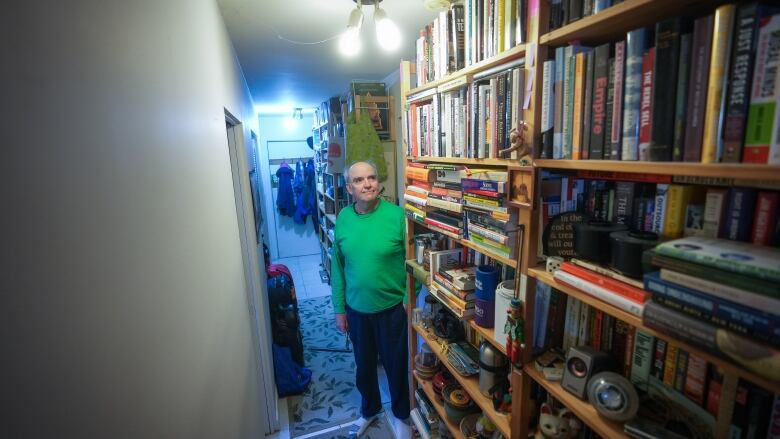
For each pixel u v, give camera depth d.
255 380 1.75
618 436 0.73
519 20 0.88
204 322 0.86
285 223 6.04
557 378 0.92
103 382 0.42
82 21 0.42
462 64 1.23
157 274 0.60
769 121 0.47
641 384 0.82
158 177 0.63
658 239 0.69
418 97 1.54
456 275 1.33
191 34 0.95
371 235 1.93
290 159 5.96
